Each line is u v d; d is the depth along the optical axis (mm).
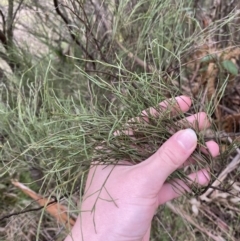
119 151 187
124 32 275
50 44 293
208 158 195
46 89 217
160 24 251
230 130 277
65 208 256
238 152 254
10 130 252
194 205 262
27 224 267
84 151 191
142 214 184
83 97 268
